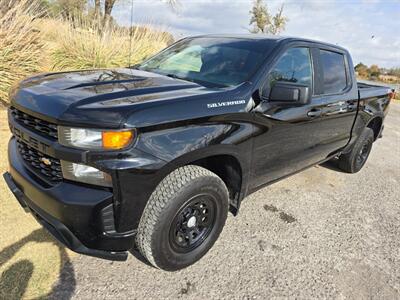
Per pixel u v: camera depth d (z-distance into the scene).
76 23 7.37
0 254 2.28
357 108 4.09
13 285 2.05
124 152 1.84
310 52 3.29
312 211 3.56
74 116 1.82
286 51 2.96
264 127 2.65
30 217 2.71
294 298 2.29
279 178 3.26
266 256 2.69
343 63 3.86
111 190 1.90
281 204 3.62
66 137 1.83
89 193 1.88
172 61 3.31
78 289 2.11
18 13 5.60
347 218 3.52
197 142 2.14
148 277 2.30
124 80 2.51
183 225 2.33
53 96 2.03
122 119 1.82
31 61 5.59
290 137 3.02
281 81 2.71
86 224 1.90
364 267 2.72
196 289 2.25
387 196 4.25
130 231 2.02
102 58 6.75
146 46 7.64
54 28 7.09
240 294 2.26
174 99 2.11
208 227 2.52
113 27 7.68
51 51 6.46
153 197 2.10
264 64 2.74
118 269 2.34
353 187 4.41
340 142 4.08
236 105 2.41
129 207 1.94
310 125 3.24
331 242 3.02
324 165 5.12
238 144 2.44
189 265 2.46
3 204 2.83
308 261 2.70
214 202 2.45
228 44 3.15
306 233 3.11
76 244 1.96
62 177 1.94
